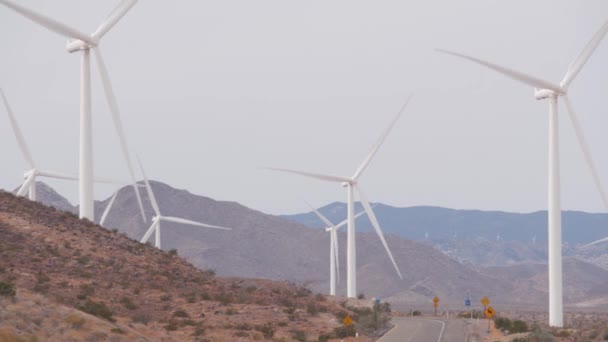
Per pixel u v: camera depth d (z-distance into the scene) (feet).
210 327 266.77
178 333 249.55
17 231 324.80
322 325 310.86
